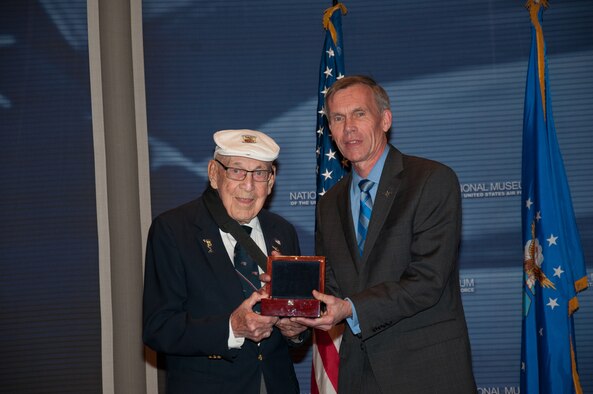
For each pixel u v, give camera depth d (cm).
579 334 431
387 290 232
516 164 444
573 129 439
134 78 463
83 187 461
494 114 447
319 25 462
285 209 457
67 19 467
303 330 240
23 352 455
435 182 247
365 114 257
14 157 461
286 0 463
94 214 460
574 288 382
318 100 418
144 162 460
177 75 463
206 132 461
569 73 442
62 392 455
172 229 244
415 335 240
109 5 455
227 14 465
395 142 454
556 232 385
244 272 241
